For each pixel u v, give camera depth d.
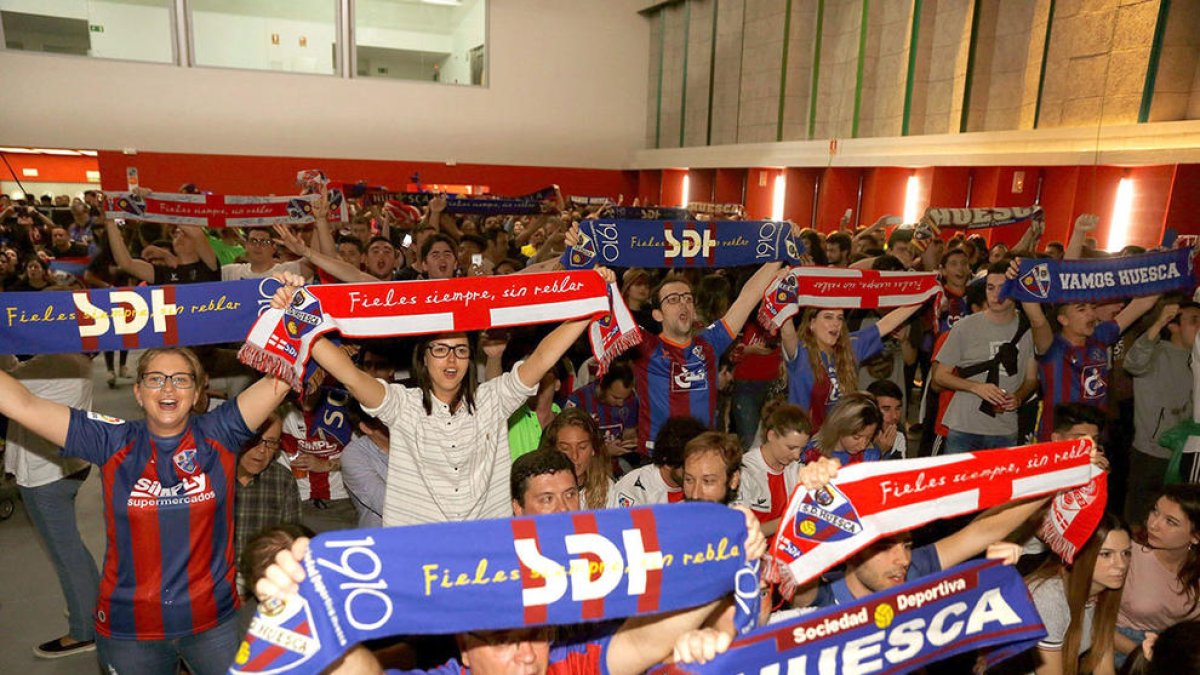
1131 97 9.71
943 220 8.15
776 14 15.69
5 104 16.47
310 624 1.48
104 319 2.80
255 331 2.64
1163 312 4.73
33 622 3.99
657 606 1.68
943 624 2.02
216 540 2.60
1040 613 2.51
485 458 2.95
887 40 13.68
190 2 17.55
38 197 18.11
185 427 2.52
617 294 3.27
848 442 3.45
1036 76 11.19
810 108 15.27
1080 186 10.12
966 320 4.99
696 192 18.64
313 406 3.96
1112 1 9.91
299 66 18.78
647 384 4.30
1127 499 5.02
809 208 15.16
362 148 19.44
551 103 20.88
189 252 6.29
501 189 20.83
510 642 1.74
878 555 2.29
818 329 4.54
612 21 21.02
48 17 16.66
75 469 3.55
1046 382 4.83
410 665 2.36
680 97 19.81
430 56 20.19
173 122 17.75
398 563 1.54
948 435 5.11
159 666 2.59
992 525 2.32
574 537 1.64
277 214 6.60
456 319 2.92
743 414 5.84
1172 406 4.73
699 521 1.73
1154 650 2.03
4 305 2.68
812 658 1.85
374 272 6.48
